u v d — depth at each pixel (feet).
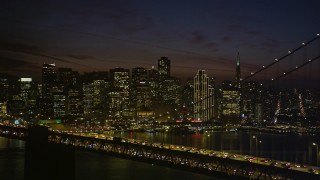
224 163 301.22
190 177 445.78
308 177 260.42
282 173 269.44
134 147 384.68
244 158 336.29
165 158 348.38
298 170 273.75
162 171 482.28
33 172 284.82
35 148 286.25
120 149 402.93
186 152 330.54
